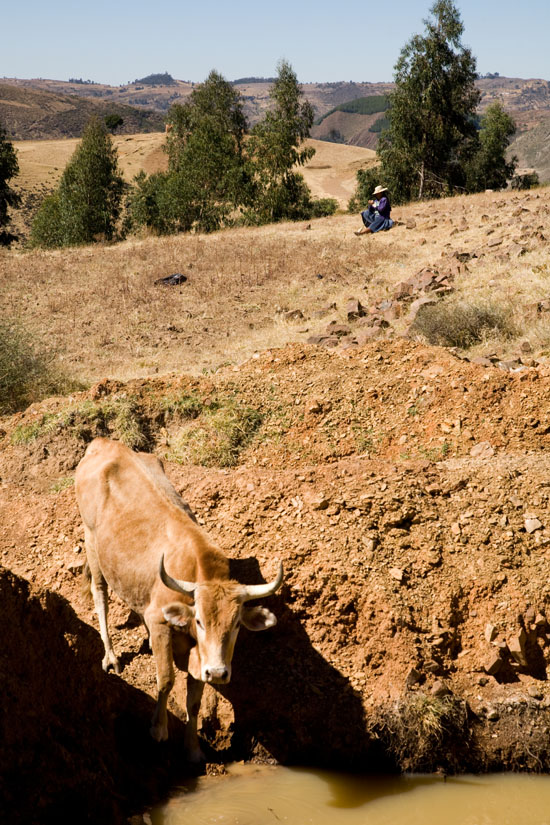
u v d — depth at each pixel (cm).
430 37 4972
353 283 2109
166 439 1020
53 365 1477
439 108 5050
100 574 673
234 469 945
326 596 694
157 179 5778
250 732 638
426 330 1432
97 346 1758
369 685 651
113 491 638
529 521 748
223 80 6166
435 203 3328
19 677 536
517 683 655
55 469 980
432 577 709
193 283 2294
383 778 612
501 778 616
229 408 1029
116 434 1014
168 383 1091
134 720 615
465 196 3484
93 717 589
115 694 623
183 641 576
